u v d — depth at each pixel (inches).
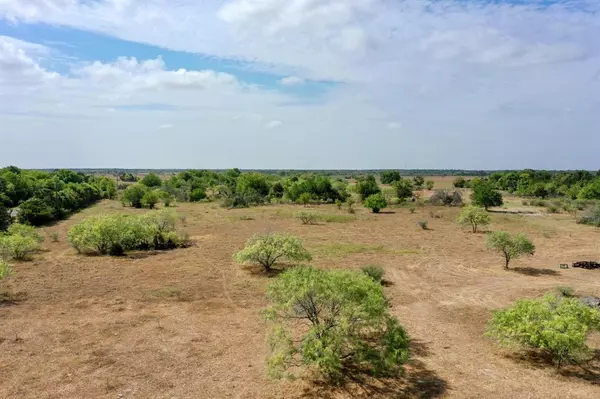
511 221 1642.5
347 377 399.5
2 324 534.3
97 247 1032.8
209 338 496.7
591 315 433.1
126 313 585.3
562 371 416.2
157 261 932.0
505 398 362.9
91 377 398.9
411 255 1005.8
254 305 624.1
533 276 811.4
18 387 378.3
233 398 363.6
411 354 455.2
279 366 375.9
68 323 542.9
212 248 1095.0
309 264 896.9
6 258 916.6
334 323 399.9
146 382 390.3
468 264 915.4
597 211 1608.0
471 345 482.3
